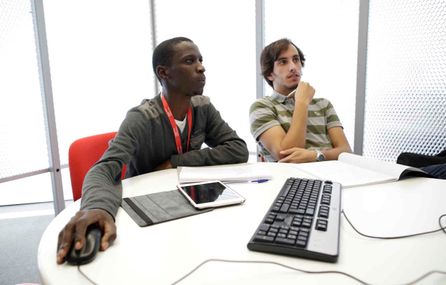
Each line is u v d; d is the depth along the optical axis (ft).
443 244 1.94
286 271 1.64
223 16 8.82
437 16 6.23
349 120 7.57
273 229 1.97
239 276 1.60
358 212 2.48
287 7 8.05
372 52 7.09
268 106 5.82
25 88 7.01
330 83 7.70
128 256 1.82
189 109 4.67
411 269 1.65
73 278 1.61
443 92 6.32
